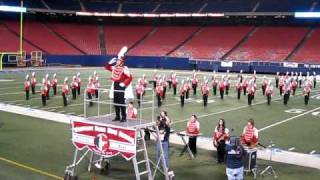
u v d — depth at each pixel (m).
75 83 30.94
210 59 63.31
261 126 21.66
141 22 75.88
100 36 72.56
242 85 35.69
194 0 72.81
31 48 63.72
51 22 73.25
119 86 12.02
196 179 13.01
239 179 12.12
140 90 28.62
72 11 69.56
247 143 13.77
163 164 12.41
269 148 16.92
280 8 64.69
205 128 20.75
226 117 24.19
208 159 15.33
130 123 11.96
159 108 27.34
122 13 72.19
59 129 20.00
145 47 69.75
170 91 37.16
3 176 12.87
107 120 12.40
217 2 71.00
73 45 68.56
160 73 55.62
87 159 14.94
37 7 67.06
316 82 49.19
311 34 63.84
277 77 42.25
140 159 15.03
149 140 17.72
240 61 59.94
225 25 72.12
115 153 11.63
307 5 64.06
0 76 47.06
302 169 14.23
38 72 52.97
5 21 67.88
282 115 25.39
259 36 66.44
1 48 60.59
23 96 31.67
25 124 21.11
